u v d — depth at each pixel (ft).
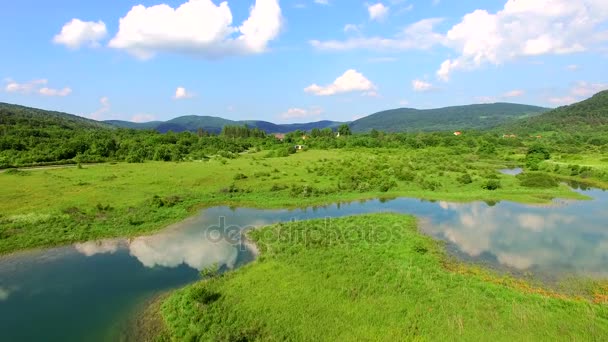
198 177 213.46
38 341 64.59
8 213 135.44
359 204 166.91
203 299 73.51
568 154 355.36
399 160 298.35
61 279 89.20
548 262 98.43
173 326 67.15
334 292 77.36
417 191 189.47
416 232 124.06
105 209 145.18
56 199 157.28
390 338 61.77
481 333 62.64
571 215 146.51
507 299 74.59
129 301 78.43
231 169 245.45
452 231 125.59
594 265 96.43
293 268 89.76
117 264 98.22
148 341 64.28
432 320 66.59
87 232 120.98
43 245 110.93
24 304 77.51
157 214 141.69
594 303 75.72
